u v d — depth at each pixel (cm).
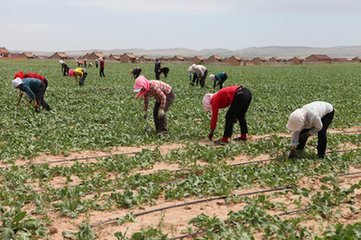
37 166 1021
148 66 8731
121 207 791
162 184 927
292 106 2177
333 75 5700
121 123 1617
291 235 640
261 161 1127
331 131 1595
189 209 790
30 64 8369
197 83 3200
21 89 1659
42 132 1411
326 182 952
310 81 4312
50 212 755
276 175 974
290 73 6309
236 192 884
